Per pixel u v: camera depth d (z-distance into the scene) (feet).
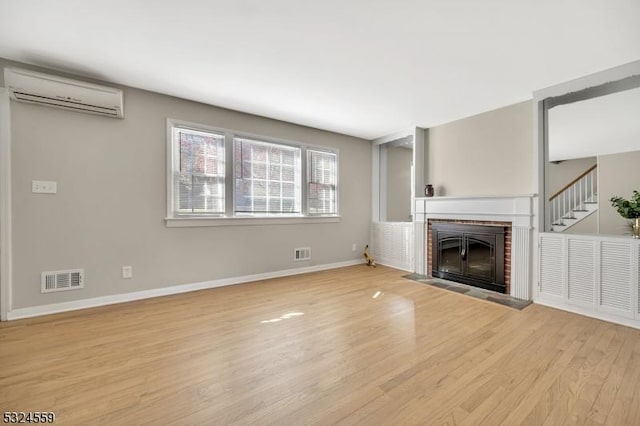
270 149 13.47
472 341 7.19
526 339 7.29
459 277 12.76
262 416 4.58
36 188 8.68
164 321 8.38
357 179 16.88
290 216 14.05
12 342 7.00
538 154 10.20
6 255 8.32
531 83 9.57
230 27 6.70
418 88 10.02
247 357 6.39
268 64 8.43
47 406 4.76
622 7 5.83
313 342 7.11
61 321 8.30
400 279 13.38
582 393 5.15
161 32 6.90
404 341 7.18
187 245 11.30
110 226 9.82
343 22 6.50
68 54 7.91
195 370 5.87
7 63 8.20
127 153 10.07
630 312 8.12
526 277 10.36
